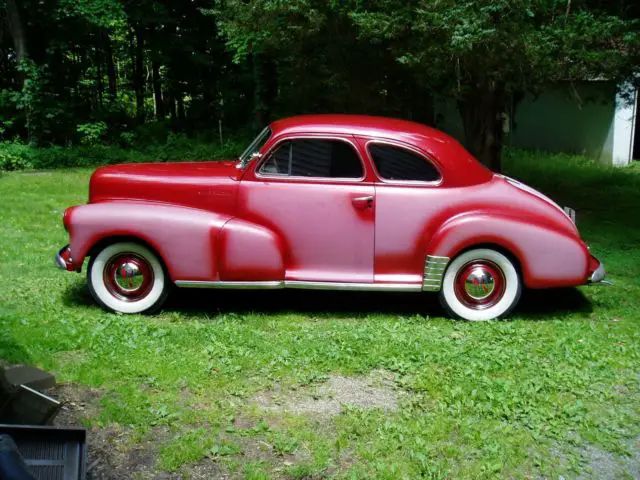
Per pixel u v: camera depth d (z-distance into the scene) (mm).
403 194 6344
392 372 5227
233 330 5961
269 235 6289
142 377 4961
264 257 6273
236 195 6359
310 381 5000
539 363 5379
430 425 4320
